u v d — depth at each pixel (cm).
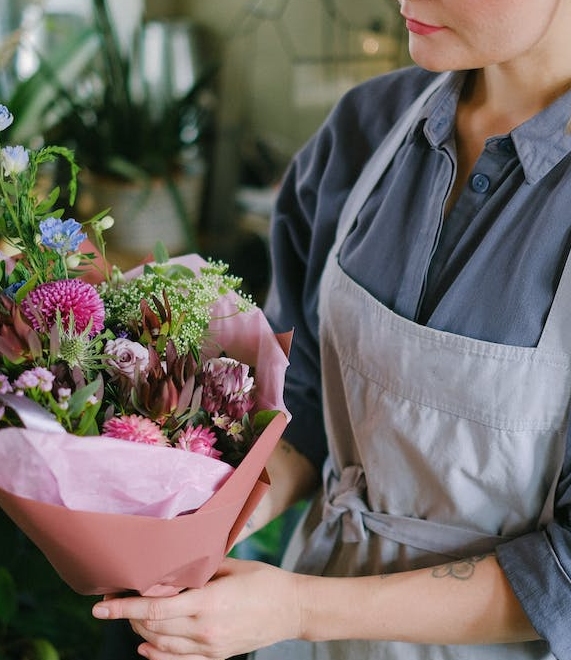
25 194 75
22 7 244
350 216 97
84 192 232
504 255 81
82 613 155
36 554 152
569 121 76
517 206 81
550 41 78
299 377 110
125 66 234
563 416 79
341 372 94
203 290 80
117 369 70
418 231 88
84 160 232
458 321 83
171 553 72
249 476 74
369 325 89
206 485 71
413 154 91
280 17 273
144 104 238
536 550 80
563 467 80
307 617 84
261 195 278
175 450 67
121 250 234
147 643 86
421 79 98
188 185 251
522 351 79
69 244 72
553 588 77
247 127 292
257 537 151
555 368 78
